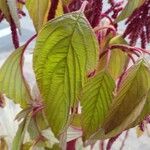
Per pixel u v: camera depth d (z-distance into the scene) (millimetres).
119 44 558
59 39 428
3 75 566
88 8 550
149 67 489
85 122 496
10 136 779
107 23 608
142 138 1093
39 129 584
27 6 508
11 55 549
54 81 436
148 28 559
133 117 480
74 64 433
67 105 443
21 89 574
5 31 2049
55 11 514
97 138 510
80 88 439
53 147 574
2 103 692
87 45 430
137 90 486
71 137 572
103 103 495
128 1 490
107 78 498
